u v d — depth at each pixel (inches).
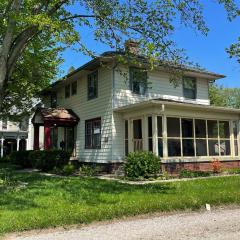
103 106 779.4
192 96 867.4
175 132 730.2
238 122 824.9
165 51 546.0
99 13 535.2
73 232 253.3
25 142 1656.0
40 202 358.9
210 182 522.3
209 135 787.4
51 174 711.7
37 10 519.5
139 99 776.3
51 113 886.4
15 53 522.3
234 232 246.4
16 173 727.7
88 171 723.4
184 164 713.6
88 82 854.5
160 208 324.5
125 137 757.3
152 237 235.9
